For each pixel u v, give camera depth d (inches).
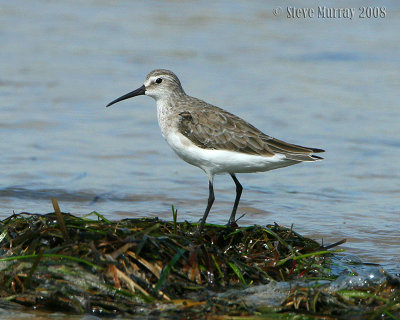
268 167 465.7
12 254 369.4
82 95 864.9
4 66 948.6
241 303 341.4
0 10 1178.6
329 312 337.4
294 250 406.6
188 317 331.9
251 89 899.4
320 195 595.8
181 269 364.5
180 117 477.1
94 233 366.0
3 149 679.1
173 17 1194.0
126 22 1159.0
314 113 820.6
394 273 408.8
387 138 751.1
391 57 1038.4
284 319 329.4
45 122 769.6
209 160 466.3
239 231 420.8
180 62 994.7
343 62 1021.8
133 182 612.7
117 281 348.8
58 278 350.6
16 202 544.1
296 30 1143.6
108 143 719.7
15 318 336.2
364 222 522.9
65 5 1222.3
